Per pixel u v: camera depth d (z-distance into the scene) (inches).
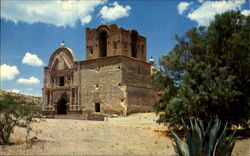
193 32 1117.7
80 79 2186.3
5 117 796.6
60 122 1378.0
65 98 2235.5
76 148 773.9
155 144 931.3
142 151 812.0
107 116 1867.6
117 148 820.0
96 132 1061.1
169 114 1070.4
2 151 679.7
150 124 1441.9
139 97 2079.2
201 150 346.3
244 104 1045.8
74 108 2143.2
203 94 965.2
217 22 1089.4
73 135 972.6
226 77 1013.8
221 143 357.4
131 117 1838.1
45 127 1127.6
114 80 2004.2
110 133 1061.1
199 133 383.2
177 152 411.5
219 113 1045.2
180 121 1055.6
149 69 2326.5
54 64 2369.6
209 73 1005.2
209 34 1071.6
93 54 2192.4
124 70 2012.8
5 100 806.5
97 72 2103.8
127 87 1957.4
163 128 1280.8
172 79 1143.0
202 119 1061.1
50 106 2311.8
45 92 2370.8
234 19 1089.4
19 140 854.5
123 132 1101.7
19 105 824.3
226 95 963.3
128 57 2059.5
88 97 2119.8
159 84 1157.1
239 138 1009.5
